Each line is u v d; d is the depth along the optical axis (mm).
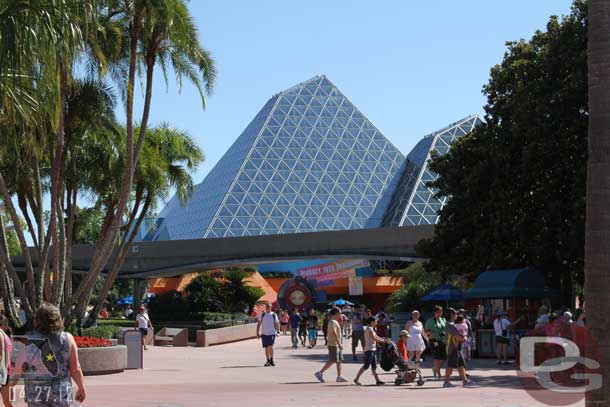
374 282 85812
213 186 129000
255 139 129875
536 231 34531
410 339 20656
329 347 21203
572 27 34031
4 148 17234
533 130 33844
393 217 117500
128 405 15430
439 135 122625
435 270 40344
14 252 76438
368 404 15789
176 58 28828
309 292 56750
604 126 9023
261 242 68938
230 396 17312
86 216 68188
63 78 25172
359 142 135875
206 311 64875
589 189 9062
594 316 8844
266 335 27688
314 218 122375
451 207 38625
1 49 11477
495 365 27250
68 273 34312
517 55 37750
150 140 43812
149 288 90250
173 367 27125
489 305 33594
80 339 24469
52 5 11812
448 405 15680
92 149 35875
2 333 11906
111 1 26172
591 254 8922
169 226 131750
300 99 139500
